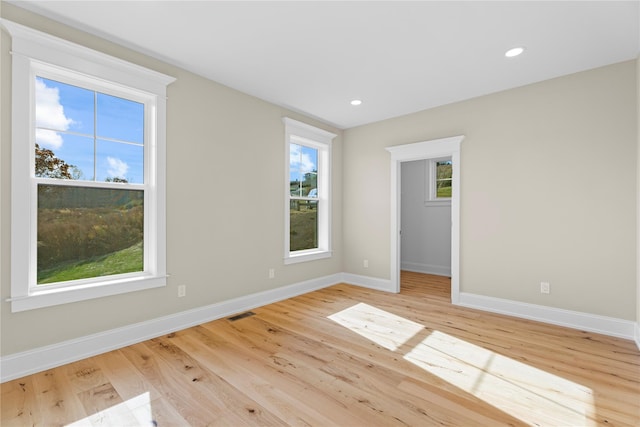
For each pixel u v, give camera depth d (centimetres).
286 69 290
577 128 294
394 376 205
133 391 186
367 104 380
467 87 330
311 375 206
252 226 354
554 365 220
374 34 233
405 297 400
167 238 278
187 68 288
